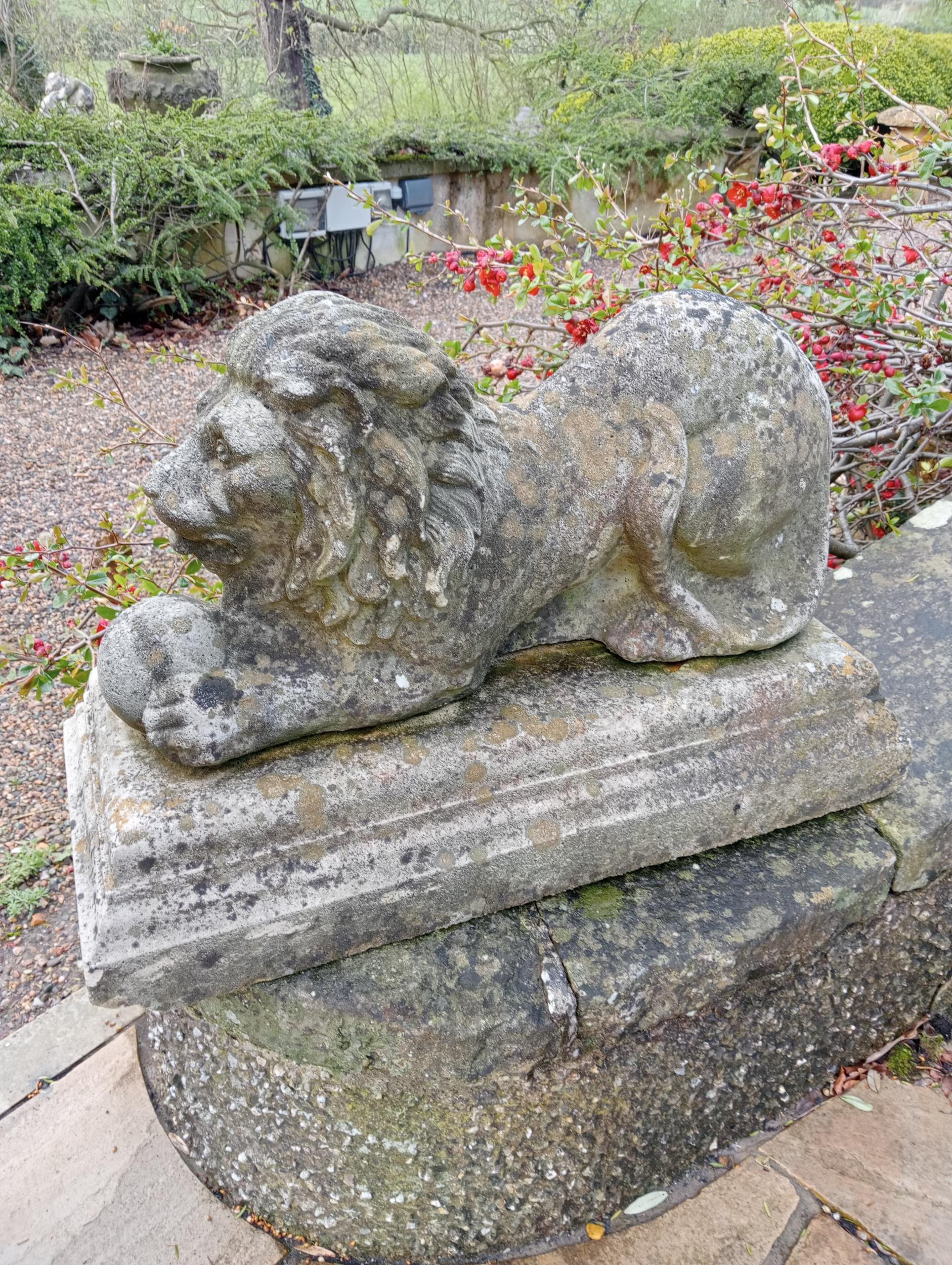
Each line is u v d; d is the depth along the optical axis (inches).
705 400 49.9
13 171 190.2
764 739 54.4
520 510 47.5
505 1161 51.4
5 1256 52.9
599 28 303.7
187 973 42.8
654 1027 51.2
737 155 282.5
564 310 83.0
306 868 44.3
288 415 40.2
